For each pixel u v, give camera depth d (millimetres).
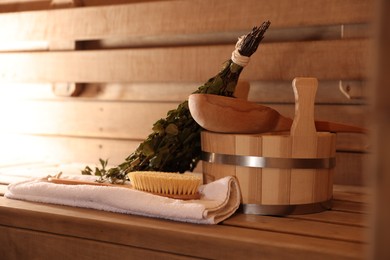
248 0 1469
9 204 1070
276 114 1099
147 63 1613
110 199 1003
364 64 1337
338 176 1423
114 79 1668
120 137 1730
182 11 1559
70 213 998
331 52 1372
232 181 1046
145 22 1615
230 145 1051
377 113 510
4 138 1938
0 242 1059
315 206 1057
